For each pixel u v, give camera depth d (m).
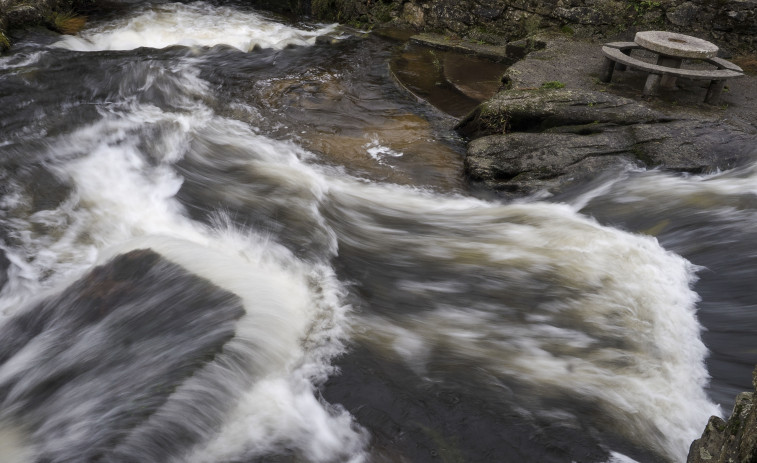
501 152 6.48
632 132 6.50
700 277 4.82
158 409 3.11
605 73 8.02
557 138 6.52
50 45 8.92
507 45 10.03
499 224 5.58
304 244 4.89
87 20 10.48
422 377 3.69
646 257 5.03
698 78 7.21
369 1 11.30
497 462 3.19
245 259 4.57
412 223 5.58
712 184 5.83
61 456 2.94
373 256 4.94
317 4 11.79
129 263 4.24
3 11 9.12
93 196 5.29
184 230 4.94
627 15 9.73
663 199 5.71
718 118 7.05
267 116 7.59
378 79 8.97
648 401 3.61
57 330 3.77
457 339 4.04
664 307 4.48
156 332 3.65
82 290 4.05
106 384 3.32
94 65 8.32
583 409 3.52
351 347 3.87
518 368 3.81
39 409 3.24
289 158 6.60
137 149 6.23
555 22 10.12
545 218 5.64
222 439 3.14
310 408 3.40
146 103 7.50
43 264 4.38
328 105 8.04
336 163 6.66
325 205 5.63
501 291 4.55
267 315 3.90
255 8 12.22
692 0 9.32
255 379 3.50
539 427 3.38
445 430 3.34
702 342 4.18
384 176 6.50
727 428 2.68
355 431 3.30
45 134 6.30
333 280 4.52
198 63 9.04
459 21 10.68
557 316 4.30
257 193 5.65
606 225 5.55
